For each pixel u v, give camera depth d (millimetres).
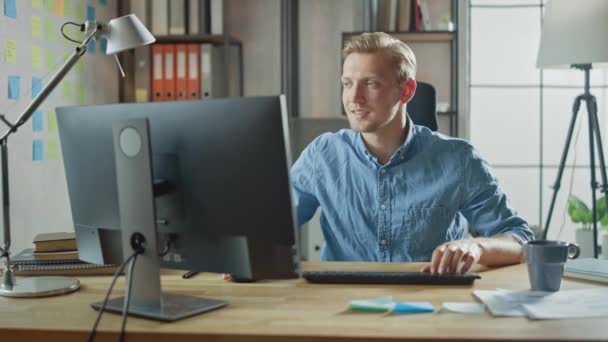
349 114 1812
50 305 1249
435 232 1860
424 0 3641
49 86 1513
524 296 1251
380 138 1875
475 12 3965
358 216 1895
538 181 4051
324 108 3947
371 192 1885
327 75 3932
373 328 1061
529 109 4004
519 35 3961
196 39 3523
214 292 1339
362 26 3684
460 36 3668
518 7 3947
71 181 1353
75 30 3062
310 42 3932
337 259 1948
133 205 1168
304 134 3945
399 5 3641
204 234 1181
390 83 1771
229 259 1166
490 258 1542
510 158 4023
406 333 1027
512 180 4039
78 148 1303
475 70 3986
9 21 2436
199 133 1142
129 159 1157
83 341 1069
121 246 1278
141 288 1186
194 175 1163
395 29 3637
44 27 2730
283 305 1224
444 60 3828
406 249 1868
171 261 1247
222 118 1116
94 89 3273
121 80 3613
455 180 1861
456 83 3695
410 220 1863
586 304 1186
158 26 3510
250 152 1103
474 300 1252
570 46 3104
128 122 1148
